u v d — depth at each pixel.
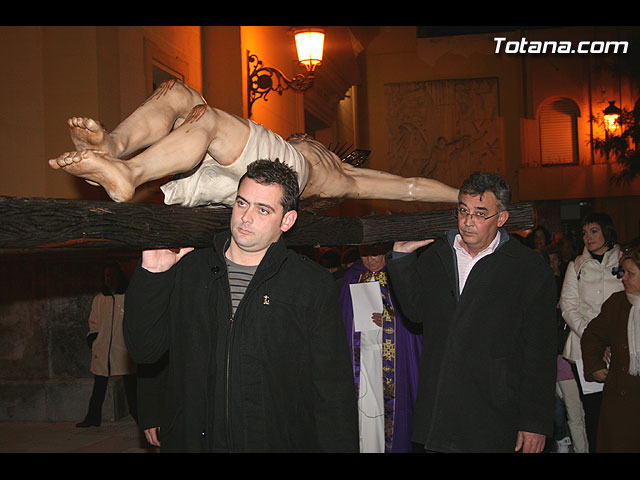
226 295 2.51
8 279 7.58
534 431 3.17
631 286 4.10
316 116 13.97
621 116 19.33
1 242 1.92
